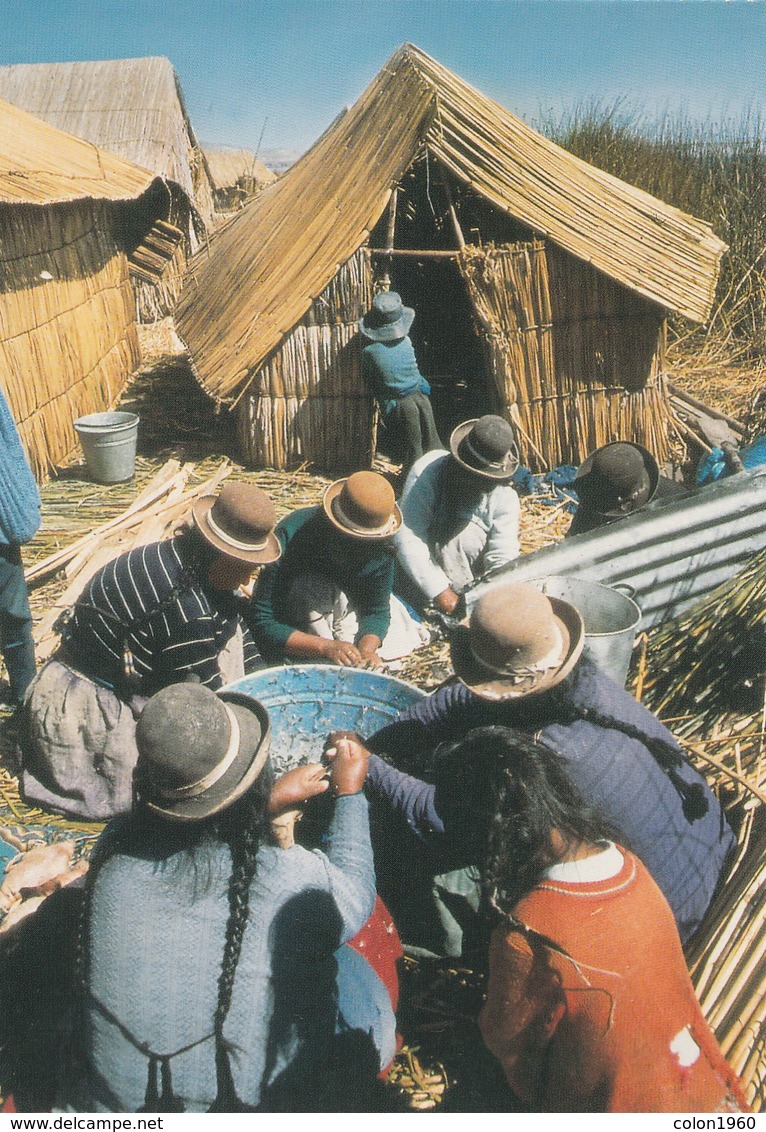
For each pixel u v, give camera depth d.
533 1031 1.87
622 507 4.03
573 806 1.91
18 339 6.82
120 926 1.87
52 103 14.80
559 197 6.95
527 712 2.29
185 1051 1.90
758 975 2.32
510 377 7.00
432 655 4.24
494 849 1.89
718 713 3.44
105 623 3.22
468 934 2.65
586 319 6.95
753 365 9.05
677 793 2.38
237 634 3.54
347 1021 2.20
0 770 3.78
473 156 6.83
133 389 10.10
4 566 3.82
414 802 2.36
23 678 4.09
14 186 6.71
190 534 3.18
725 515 3.88
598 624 3.28
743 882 2.59
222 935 1.89
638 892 1.84
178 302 9.52
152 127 14.17
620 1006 1.79
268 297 7.35
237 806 1.90
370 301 6.98
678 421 7.44
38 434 7.12
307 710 3.21
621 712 2.39
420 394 6.91
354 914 2.12
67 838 3.40
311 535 3.59
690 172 9.98
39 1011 2.07
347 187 7.20
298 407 7.27
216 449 7.86
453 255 6.85
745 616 3.65
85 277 8.80
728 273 9.69
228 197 15.98
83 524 6.37
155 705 1.87
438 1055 2.54
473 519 4.23
